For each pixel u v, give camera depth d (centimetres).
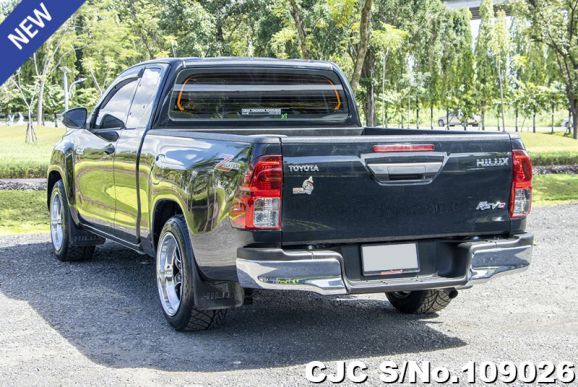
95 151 705
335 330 559
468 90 6519
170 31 3819
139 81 676
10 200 1565
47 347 512
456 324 578
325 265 459
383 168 469
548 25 3822
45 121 7894
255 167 452
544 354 499
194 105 634
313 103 682
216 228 482
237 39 3875
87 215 740
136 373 459
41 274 754
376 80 5022
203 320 538
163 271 563
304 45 1969
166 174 551
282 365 475
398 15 4847
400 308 614
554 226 1114
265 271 452
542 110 7050
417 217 482
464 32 7025
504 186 502
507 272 500
